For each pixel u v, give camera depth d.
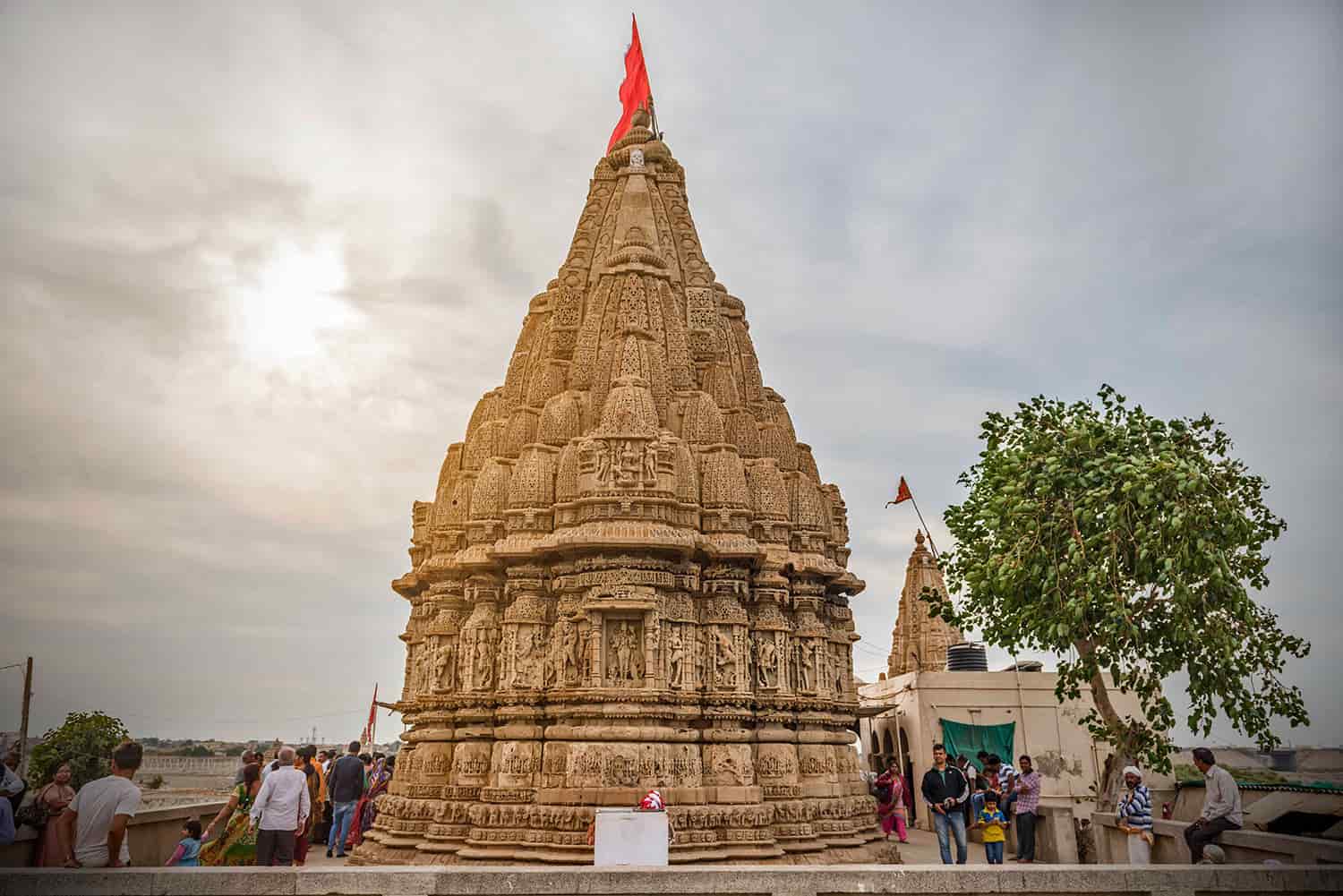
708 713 24.28
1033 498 21.66
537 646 24.94
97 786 12.84
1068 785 36.28
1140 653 20.84
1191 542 19.41
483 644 25.72
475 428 31.97
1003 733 36.41
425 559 31.20
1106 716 21.86
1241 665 19.78
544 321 32.22
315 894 11.35
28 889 11.13
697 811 22.59
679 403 28.20
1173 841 18.53
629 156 33.97
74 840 12.59
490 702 25.28
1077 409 22.52
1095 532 20.91
